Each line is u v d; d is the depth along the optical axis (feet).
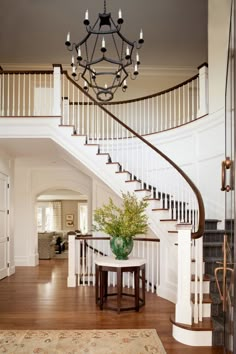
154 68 30.86
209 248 15.11
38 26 25.27
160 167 20.22
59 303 16.38
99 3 22.54
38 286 20.61
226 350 8.79
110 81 30.66
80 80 30.04
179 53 28.66
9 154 24.81
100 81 30.66
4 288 20.06
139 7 22.95
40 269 28.04
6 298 17.49
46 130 19.84
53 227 61.46
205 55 28.96
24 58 29.84
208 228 17.61
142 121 27.14
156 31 25.61
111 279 20.63
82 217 62.08
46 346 11.09
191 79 22.00
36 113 22.99
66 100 22.62
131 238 16.11
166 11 23.38
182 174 15.79
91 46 27.58
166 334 12.16
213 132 19.42
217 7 19.98
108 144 22.76
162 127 26.07
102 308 15.34
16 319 13.91
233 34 7.36
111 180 19.63
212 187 19.38
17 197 30.58
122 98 31.01
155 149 18.24
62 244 47.67
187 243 11.83
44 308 15.52
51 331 12.44
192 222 16.29
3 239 23.68
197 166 20.59
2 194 23.58
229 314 7.70
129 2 22.50
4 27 25.36
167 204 18.71
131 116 26.61
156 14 23.70
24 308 15.55
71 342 11.41
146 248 19.75
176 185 19.19
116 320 13.74
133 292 18.53
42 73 20.13
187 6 22.82
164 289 17.34
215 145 19.19
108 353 10.57
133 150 22.04
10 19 24.43
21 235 30.32
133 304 15.96
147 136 24.02
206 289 12.94
